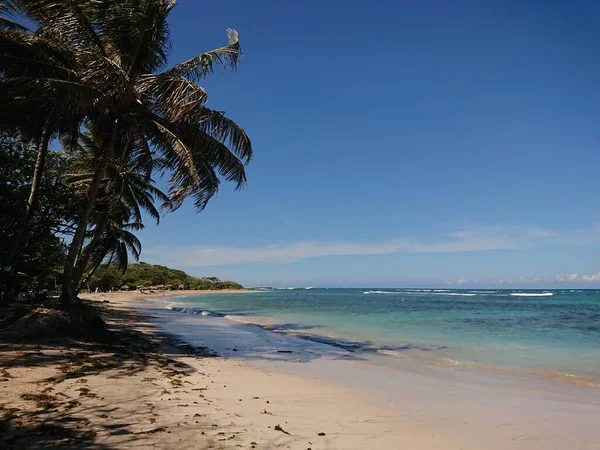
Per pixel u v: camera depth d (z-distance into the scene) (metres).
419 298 68.69
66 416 4.71
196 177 10.55
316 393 7.08
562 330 18.38
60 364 7.43
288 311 33.25
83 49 10.48
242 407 5.84
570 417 5.87
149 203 26.66
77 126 13.09
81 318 11.06
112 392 5.93
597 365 10.16
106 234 29.09
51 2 10.21
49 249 18.67
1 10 10.37
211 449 4.12
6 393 5.36
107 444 4.00
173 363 9.09
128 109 11.53
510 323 21.81
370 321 23.36
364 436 4.92
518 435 5.09
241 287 141.38
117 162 16.09
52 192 15.94
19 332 9.38
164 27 11.95
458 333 17.34
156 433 4.42
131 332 15.41
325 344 14.09
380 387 7.74
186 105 10.23
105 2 10.59
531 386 7.91
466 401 6.75
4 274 12.45
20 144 14.88
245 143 12.50
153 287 91.69
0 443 3.79
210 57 11.94
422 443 4.75
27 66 10.56
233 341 14.62
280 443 4.49
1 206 14.73
